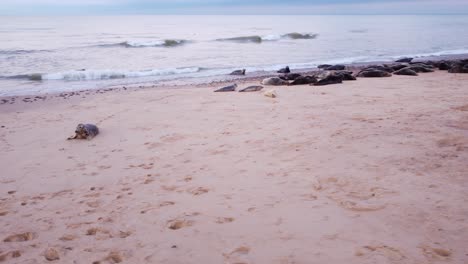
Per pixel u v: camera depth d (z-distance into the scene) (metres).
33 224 4.45
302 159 6.21
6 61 23.47
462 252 3.46
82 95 13.83
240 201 4.79
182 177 5.73
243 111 10.13
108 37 42.06
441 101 10.49
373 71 17.03
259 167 5.95
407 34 53.34
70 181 5.84
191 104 11.43
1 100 13.03
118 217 4.53
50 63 23.14
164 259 3.61
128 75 19.61
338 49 34.03
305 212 4.40
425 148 6.46
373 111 9.49
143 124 9.19
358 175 5.42
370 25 83.19
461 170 5.43
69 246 3.92
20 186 5.70
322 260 3.43
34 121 9.99
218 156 6.59
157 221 4.38
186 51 30.94
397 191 4.83
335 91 12.97
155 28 63.69
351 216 4.24
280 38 43.66
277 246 3.71
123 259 3.64
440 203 4.45
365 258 3.42
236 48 33.81
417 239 3.71
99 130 8.75
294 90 13.48
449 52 31.69
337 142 7.00
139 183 5.59
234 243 3.81
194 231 4.10
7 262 3.67
